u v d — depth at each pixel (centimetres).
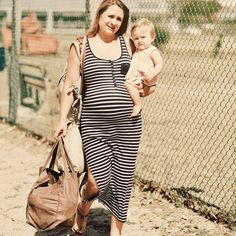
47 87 827
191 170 647
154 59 405
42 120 841
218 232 477
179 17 647
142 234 478
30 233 482
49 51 826
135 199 567
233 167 661
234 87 970
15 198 574
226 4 591
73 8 762
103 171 403
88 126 398
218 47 650
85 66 390
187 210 531
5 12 997
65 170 393
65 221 391
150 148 749
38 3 845
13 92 924
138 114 402
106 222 507
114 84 390
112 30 387
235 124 896
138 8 651
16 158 740
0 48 1012
